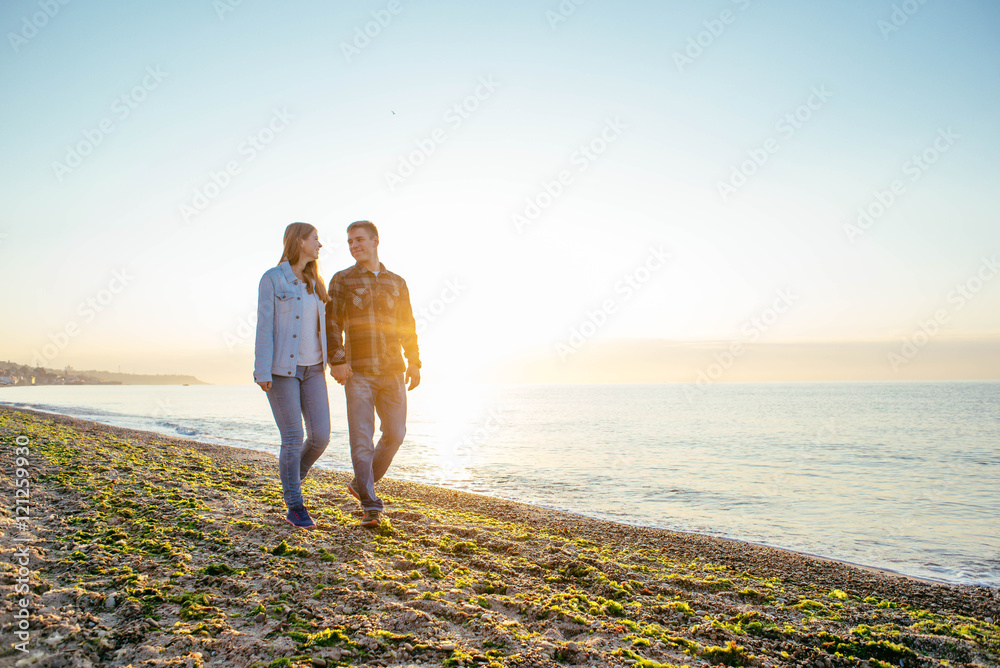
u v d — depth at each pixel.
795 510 9.86
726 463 16.50
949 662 3.04
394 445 4.81
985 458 18.78
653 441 23.58
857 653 2.99
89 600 2.71
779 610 3.76
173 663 2.11
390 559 3.83
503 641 2.59
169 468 7.61
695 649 2.76
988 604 4.57
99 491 5.36
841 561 6.60
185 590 3.00
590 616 3.16
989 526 8.79
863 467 16.33
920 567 6.49
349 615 2.78
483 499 8.42
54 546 3.64
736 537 7.70
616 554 5.38
